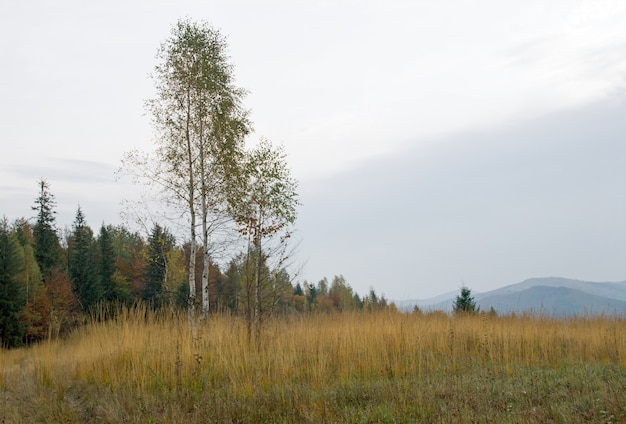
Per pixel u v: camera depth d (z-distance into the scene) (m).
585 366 12.40
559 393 9.63
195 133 18.97
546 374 11.66
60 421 9.24
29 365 13.53
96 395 10.82
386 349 13.49
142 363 11.88
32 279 33.38
